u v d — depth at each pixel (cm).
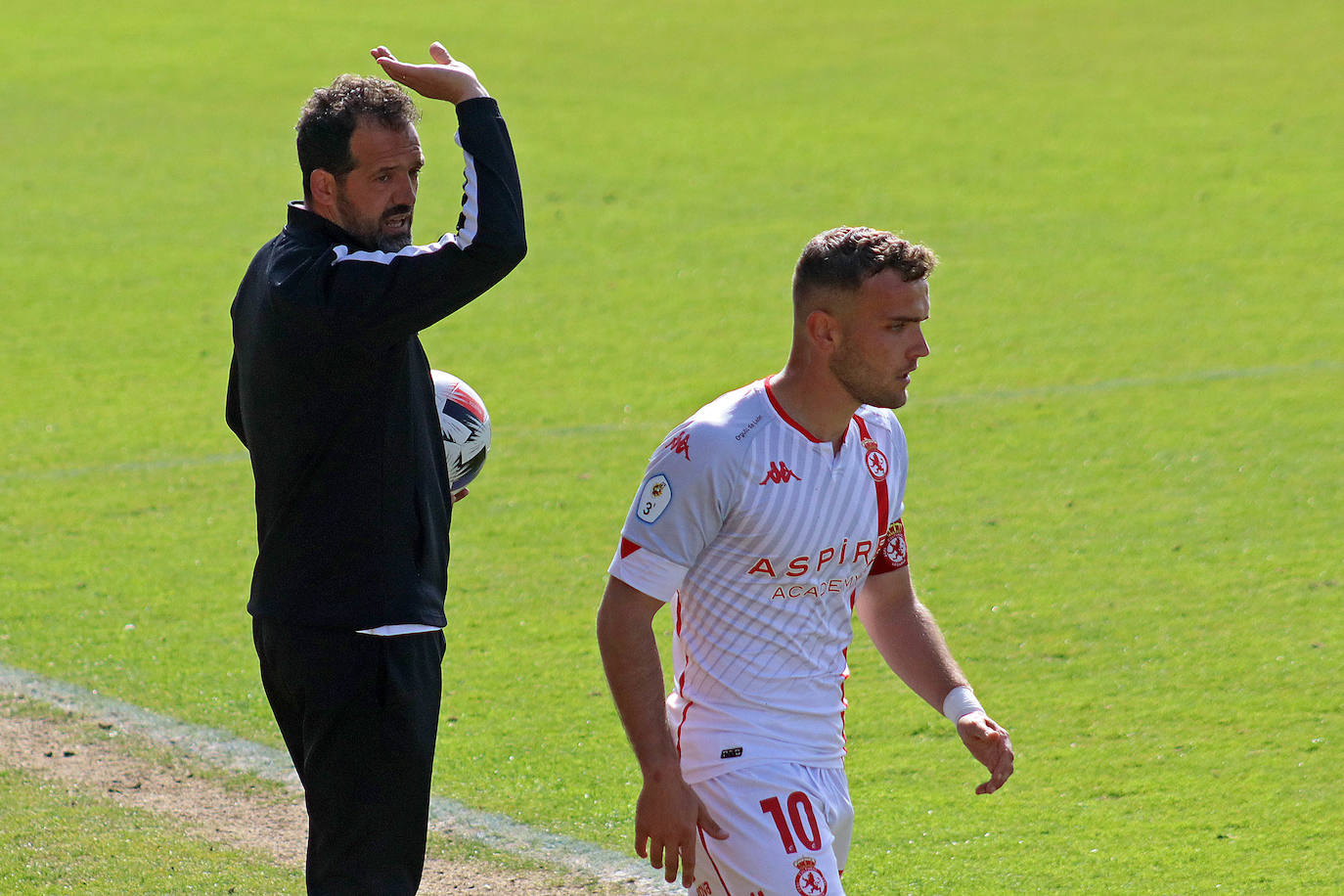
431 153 6419
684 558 1061
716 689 1095
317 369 1087
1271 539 2545
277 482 1130
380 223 1132
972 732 1150
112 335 4059
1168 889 1464
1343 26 8700
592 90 7675
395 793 1153
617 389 3559
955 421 3284
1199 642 2117
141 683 1988
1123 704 1920
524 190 5769
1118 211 5303
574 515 2739
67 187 5891
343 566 1120
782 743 1095
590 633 2202
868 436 1127
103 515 2730
